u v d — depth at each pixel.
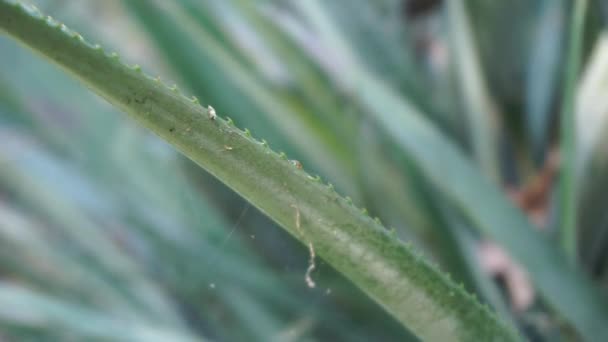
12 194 1.58
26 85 1.53
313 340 1.17
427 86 1.42
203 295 1.27
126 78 0.49
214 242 1.26
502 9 1.30
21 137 1.57
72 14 1.35
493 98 1.39
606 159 1.08
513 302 1.13
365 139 1.19
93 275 1.42
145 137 1.43
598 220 1.12
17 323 1.20
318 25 1.19
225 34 1.16
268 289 1.22
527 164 1.42
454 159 0.96
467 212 0.95
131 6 1.18
